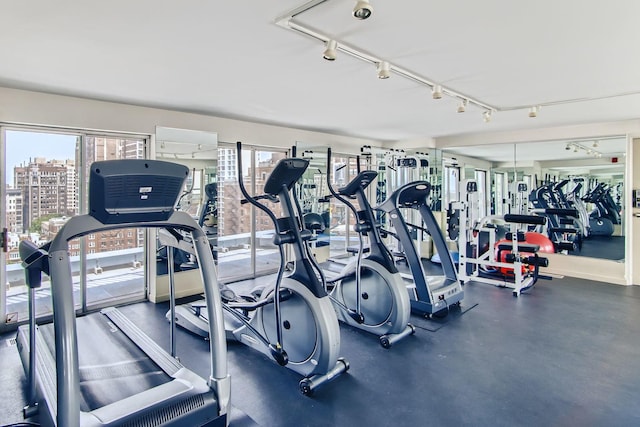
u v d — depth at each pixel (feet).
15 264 13.58
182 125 15.62
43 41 8.16
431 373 9.67
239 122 17.65
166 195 6.07
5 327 12.30
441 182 24.17
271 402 8.41
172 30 7.66
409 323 12.80
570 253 20.20
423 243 24.95
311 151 20.90
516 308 14.70
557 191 20.36
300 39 8.17
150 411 6.10
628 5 6.64
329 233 22.74
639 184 18.01
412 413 7.98
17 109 11.80
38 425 6.81
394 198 13.51
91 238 15.20
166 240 7.98
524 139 20.70
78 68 10.00
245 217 19.52
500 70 10.28
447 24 7.46
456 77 10.92
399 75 10.68
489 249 18.52
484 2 6.56
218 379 6.80
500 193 22.21
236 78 11.00
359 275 11.87
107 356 8.64
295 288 9.62
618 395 8.59
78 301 14.46
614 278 18.74
